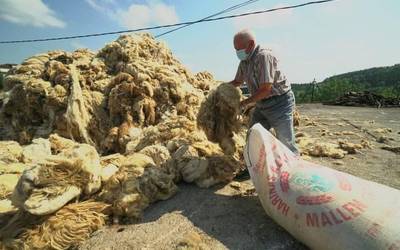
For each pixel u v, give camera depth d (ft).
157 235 10.99
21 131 26.18
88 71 27.17
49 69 27.20
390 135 27.40
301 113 48.57
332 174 10.09
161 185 13.43
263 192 11.30
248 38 13.51
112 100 23.79
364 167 17.61
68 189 11.86
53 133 24.50
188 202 13.23
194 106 24.64
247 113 18.12
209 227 11.36
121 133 21.97
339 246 8.41
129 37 29.04
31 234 10.89
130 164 13.73
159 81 24.80
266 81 13.21
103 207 12.21
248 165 12.28
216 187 14.57
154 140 18.74
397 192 9.12
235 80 15.31
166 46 31.53
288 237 10.53
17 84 27.30
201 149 15.34
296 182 10.26
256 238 10.62
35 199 11.08
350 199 8.95
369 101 66.18
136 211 12.20
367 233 8.11
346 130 30.78
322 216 9.04
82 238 11.05
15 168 16.58
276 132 14.56
